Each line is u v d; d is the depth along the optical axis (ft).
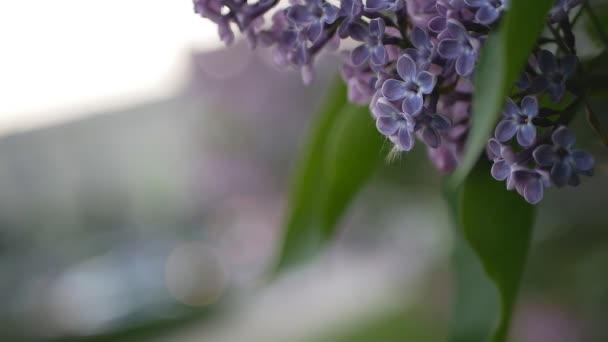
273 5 1.30
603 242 2.52
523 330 2.71
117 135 8.48
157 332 5.16
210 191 5.57
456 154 1.29
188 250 6.29
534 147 1.18
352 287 5.19
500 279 1.33
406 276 4.33
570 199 2.52
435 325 3.47
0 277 6.31
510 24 1.10
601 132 1.24
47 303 5.85
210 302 5.51
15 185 8.32
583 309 2.63
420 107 1.17
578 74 1.22
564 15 1.19
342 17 1.24
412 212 3.66
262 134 5.22
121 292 5.79
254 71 5.15
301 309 5.12
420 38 1.19
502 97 1.10
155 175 8.28
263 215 5.54
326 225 1.74
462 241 1.49
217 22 1.31
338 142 1.59
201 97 5.48
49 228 8.26
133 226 8.28
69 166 8.52
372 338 3.75
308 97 5.02
